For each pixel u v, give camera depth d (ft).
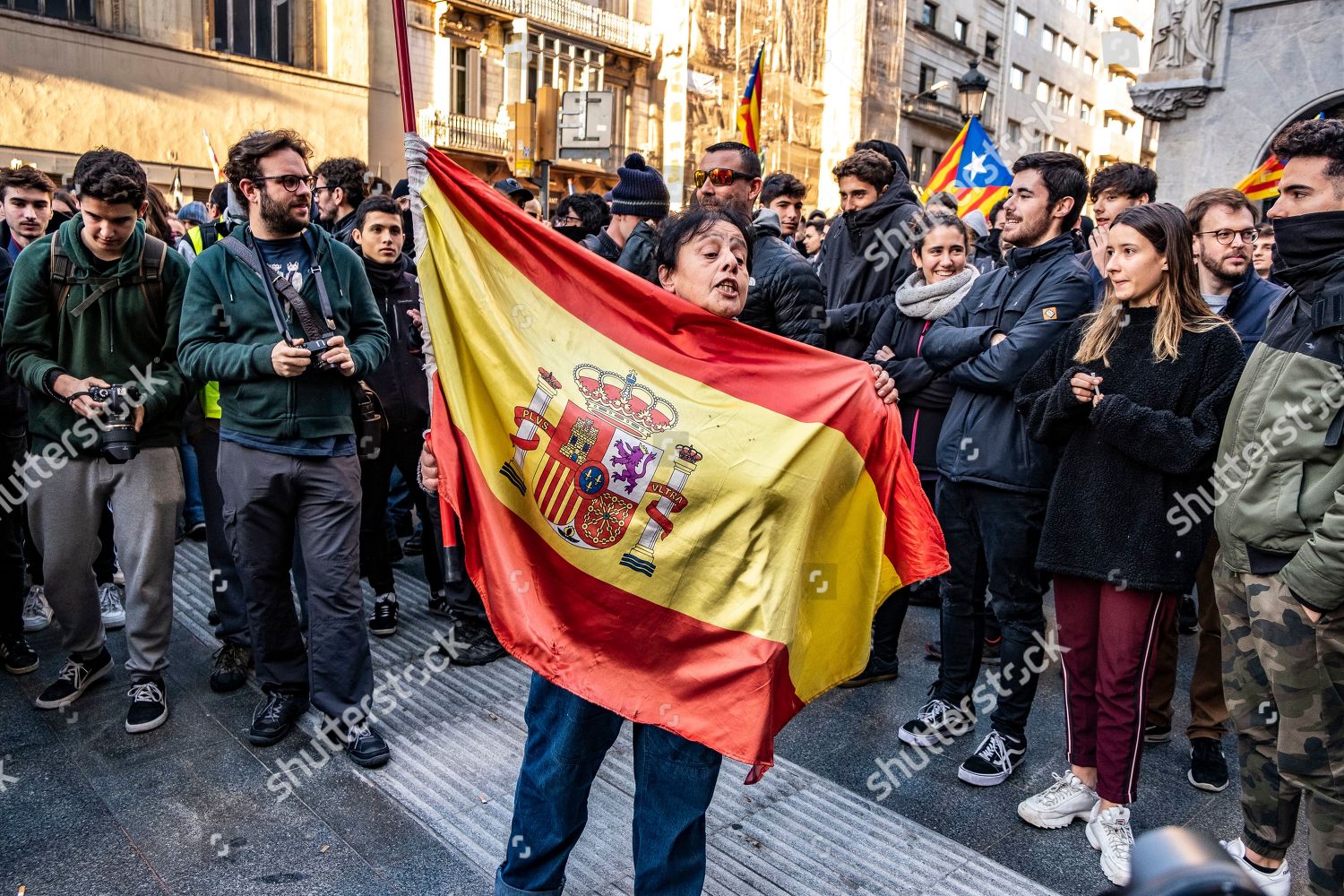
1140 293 9.37
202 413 12.57
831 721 12.37
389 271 14.64
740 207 11.43
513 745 11.27
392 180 62.59
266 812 9.79
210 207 18.49
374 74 61.26
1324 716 7.89
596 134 24.88
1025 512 10.79
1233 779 11.21
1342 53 33.99
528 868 7.77
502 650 13.76
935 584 16.75
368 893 8.58
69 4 45.80
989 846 9.71
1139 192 14.58
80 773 10.44
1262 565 8.09
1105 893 1.80
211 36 51.44
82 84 46.06
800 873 9.05
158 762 10.72
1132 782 9.45
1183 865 1.58
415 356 14.66
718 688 7.22
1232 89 36.37
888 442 7.79
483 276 8.01
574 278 7.98
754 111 21.61
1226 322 9.30
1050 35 126.72
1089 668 9.96
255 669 11.73
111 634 14.12
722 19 83.46
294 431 10.68
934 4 105.91
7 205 14.84
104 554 15.19
